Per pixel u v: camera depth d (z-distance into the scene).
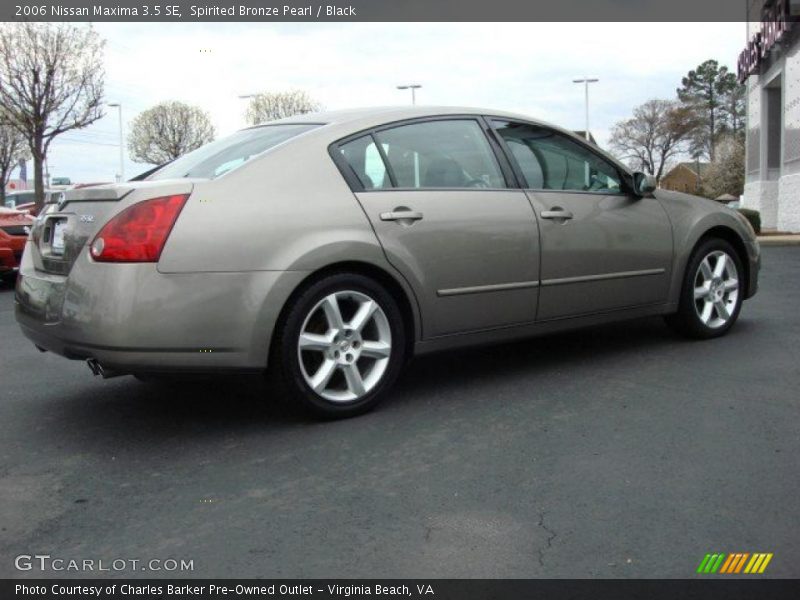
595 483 3.01
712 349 5.12
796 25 20.09
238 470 3.24
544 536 2.60
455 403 4.09
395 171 4.07
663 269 5.04
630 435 3.54
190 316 3.40
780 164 23.33
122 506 2.92
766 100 23.73
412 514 2.79
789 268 10.76
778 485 2.96
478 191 4.28
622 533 2.61
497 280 4.27
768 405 3.92
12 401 4.38
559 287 4.54
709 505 2.80
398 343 3.97
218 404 4.21
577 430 3.62
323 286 3.69
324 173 3.83
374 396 3.92
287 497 2.96
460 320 4.18
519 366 4.82
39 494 3.05
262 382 4.60
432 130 4.29
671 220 5.09
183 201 3.45
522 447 3.42
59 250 3.77
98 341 3.38
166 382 4.70
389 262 3.88
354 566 2.44
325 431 3.70
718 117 76.12
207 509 2.88
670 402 4.01
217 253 3.45
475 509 2.81
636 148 73.25
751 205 25.59
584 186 4.81
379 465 3.26
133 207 3.41
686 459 3.23
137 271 3.35
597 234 4.68
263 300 3.52
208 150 4.31
